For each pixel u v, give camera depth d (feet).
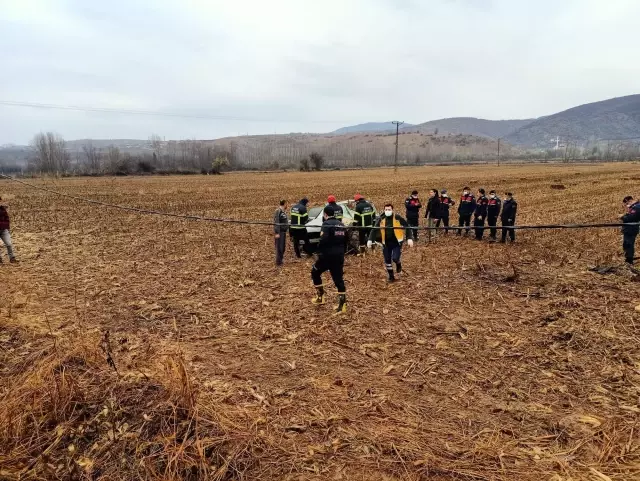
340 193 113.29
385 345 20.66
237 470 12.01
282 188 131.95
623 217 35.91
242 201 98.58
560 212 71.36
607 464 12.41
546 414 15.03
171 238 52.11
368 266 36.94
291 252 43.88
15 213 75.87
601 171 207.41
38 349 19.51
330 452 12.98
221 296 28.76
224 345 20.92
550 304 26.03
